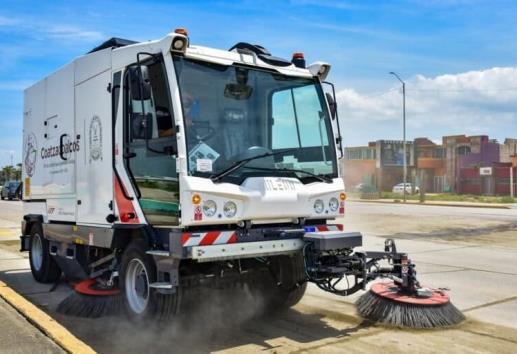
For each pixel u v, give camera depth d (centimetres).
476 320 617
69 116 729
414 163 6869
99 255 678
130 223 584
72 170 717
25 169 907
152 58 545
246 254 527
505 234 1641
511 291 782
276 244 549
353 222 2056
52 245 802
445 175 6525
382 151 6706
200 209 502
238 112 558
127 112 591
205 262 559
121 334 566
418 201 4162
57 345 480
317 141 616
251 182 537
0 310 601
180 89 520
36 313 573
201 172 513
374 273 589
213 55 554
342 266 556
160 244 545
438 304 589
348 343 532
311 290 783
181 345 531
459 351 508
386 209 2981
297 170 583
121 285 601
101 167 640
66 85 741
